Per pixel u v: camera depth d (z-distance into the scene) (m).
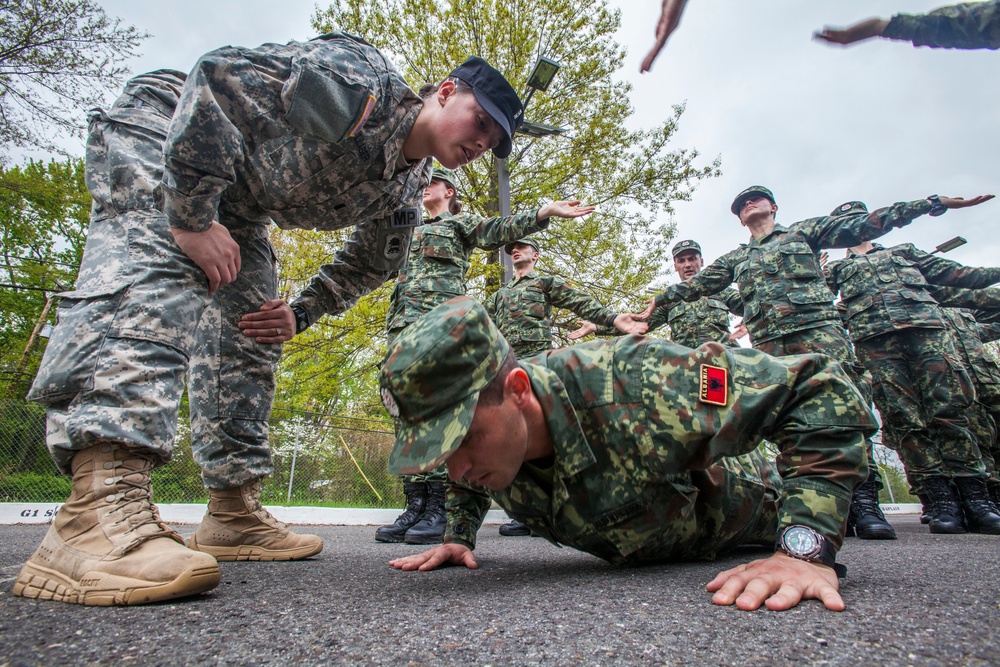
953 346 4.58
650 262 11.45
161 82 1.82
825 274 5.30
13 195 14.05
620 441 1.58
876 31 0.98
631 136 11.27
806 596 1.23
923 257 5.43
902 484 12.85
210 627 1.06
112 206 1.56
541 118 11.32
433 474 3.71
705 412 1.48
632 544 1.73
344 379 10.66
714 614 1.12
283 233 10.18
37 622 1.08
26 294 16.14
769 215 4.62
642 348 1.65
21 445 6.79
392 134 1.84
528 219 3.40
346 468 8.38
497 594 1.39
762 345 4.31
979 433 5.19
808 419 1.38
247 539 2.13
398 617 1.15
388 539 3.74
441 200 3.98
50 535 1.34
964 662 0.84
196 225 1.50
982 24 0.92
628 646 0.93
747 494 1.94
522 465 1.67
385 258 2.33
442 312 1.35
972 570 1.76
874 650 0.89
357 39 1.87
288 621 1.11
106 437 1.30
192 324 1.54
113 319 1.40
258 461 2.15
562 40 11.41
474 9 10.94
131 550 1.28
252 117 1.64
